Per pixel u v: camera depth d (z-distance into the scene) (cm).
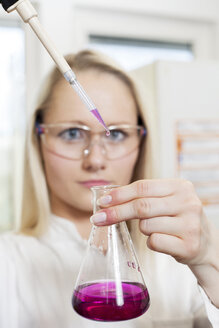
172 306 98
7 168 186
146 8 196
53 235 103
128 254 55
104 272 53
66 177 92
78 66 95
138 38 205
